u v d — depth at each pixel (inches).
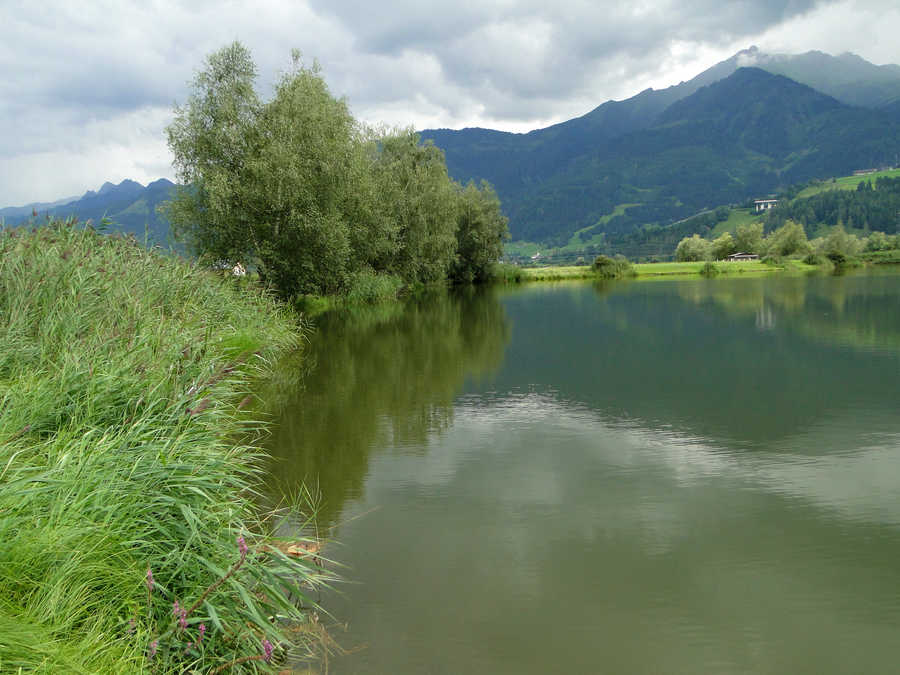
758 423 440.1
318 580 187.9
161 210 1019.3
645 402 509.7
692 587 217.8
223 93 1011.3
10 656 106.8
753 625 194.5
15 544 126.9
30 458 163.0
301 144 1031.0
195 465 188.9
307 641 181.6
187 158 1011.3
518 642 183.6
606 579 223.0
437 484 318.7
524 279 2955.2
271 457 360.2
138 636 131.3
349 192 1185.4
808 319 1087.6
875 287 1955.0
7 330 265.6
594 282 2859.3
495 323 1117.7
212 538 165.9
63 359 242.4
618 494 307.0
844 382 568.7
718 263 4131.4
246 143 1015.0
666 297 1750.7
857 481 322.3
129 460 176.2
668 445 390.3
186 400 237.6
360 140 1375.5
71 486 151.3
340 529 263.1
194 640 138.3
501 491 309.4
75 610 131.2
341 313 1286.9
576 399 522.3
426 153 1868.8
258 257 1025.5
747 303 1472.7
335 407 485.4
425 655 176.1
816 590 215.9
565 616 198.4
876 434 405.7
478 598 208.7
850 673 171.0
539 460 361.1
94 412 214.8
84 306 329.7
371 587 215.0
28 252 353.7
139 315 341.1
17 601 123.6
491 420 452.8
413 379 603.2
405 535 258.1
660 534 260.8
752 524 271.0
